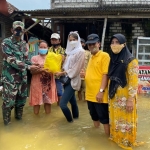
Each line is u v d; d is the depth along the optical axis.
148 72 7.21
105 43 12.20
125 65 3.03
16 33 4.03
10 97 4.11
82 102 6.09
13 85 4.11
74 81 4.09
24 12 8.52
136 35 11.89
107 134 3.67
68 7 12.25
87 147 3.29
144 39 7.57
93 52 3.53
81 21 11.75
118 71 3.10
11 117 4.70
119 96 3.14
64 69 4.29
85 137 3.65
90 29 12.62
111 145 3.31
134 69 2.99
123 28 11.96
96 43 3.47
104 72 3.39
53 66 4.46
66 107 4.21
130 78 3.01
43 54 4.75
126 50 3.11
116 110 3.19
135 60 3.02
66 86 4.20
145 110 5.26
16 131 3.94
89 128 4.05
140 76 7.23
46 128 4.08
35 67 4.49
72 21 11.80
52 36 5.35
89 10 8.34
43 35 11.95
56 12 8.53
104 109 3.51
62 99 4.21
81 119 4.58
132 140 3.15
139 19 11.66
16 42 4.12
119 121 3.19
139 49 7.62
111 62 3.23
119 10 8.30
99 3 12.13
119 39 3.02
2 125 4.23
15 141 3.54
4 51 4.00
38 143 3.46
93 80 3.51
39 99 4.66
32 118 4.65
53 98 4.84
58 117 4.71
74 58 4.00
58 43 5.41
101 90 3.38
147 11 8.30
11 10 9.80
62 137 3.66
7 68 4.10
